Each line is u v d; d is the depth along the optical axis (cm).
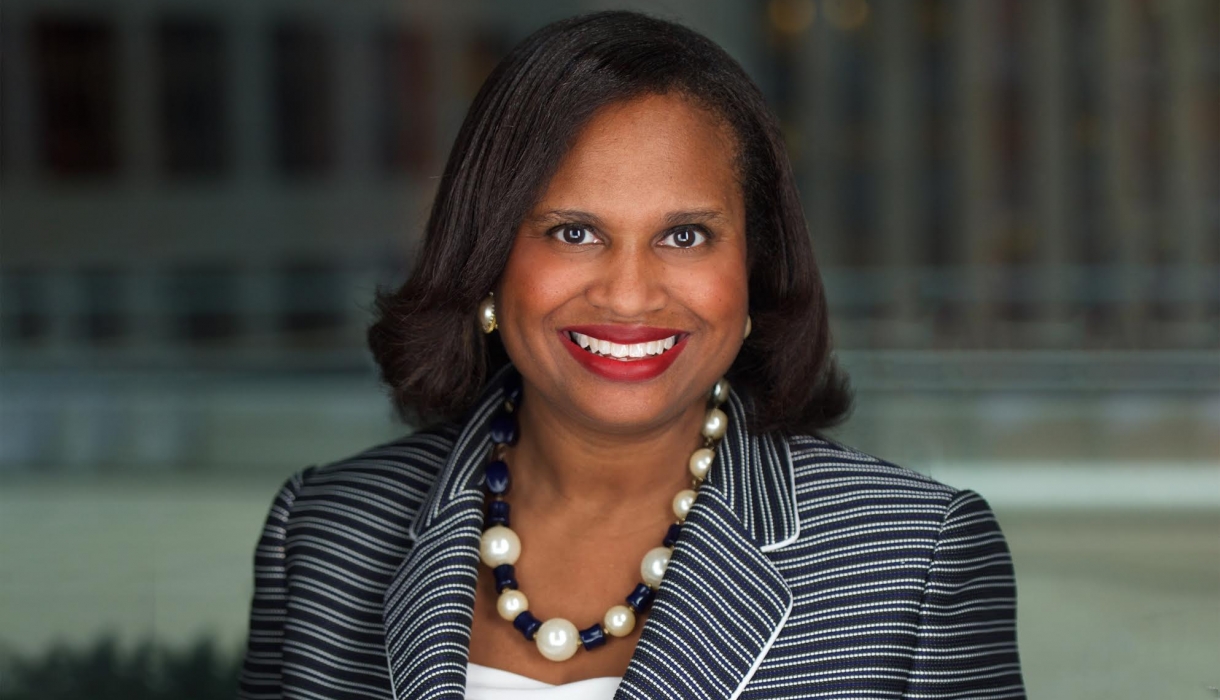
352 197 2322
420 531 164
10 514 651
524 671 161
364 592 171
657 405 150
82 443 884
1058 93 2283
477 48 2327
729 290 150
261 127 2308
